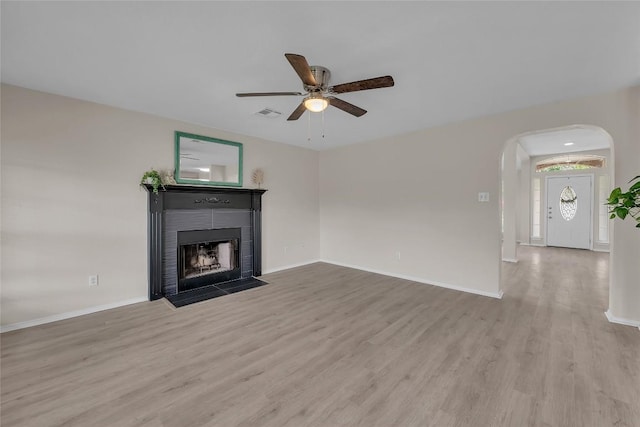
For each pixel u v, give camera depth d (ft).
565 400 5.41
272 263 15.87
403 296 11.59
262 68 7.57
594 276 14.62
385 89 8.87
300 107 7.97
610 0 4.99
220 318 9.40
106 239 10.22
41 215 9.00
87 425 4.86
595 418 4.95
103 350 7.34
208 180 12.98
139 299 10.98
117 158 10.44
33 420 4.96
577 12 5.34
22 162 8.67
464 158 12.17
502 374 6.26
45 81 8.30
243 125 12.73
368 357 6.99
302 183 17.51
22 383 5.99
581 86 8.59
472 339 7.87
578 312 9.77
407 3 5.13
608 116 8.95
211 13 5.39
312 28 5.88
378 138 15.21
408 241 14.17
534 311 9.89
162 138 11.55
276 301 11.03
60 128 9.29
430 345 7.55
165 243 11.51
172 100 9.78
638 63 7.20
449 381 6.03
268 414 5.12
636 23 5.61
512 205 18.40
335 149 17.60
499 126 11.17
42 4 5.08
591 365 6.55
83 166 9.73
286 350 7.34
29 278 8.81
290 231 16.81
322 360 6.87
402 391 5.73
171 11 5.33
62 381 6.06
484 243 11.70
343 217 17.25
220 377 6.21
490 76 7.97
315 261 18.37
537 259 19.19
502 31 5.96
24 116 8.68
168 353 7.20
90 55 6.91
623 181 8.70
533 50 6.65
